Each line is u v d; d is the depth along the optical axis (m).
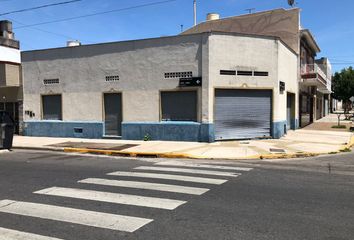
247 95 18.95
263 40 19.11
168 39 18.58
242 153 14.38
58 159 13.32
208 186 8.37
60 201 7.07
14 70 22.88
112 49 19.95
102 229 5.47
